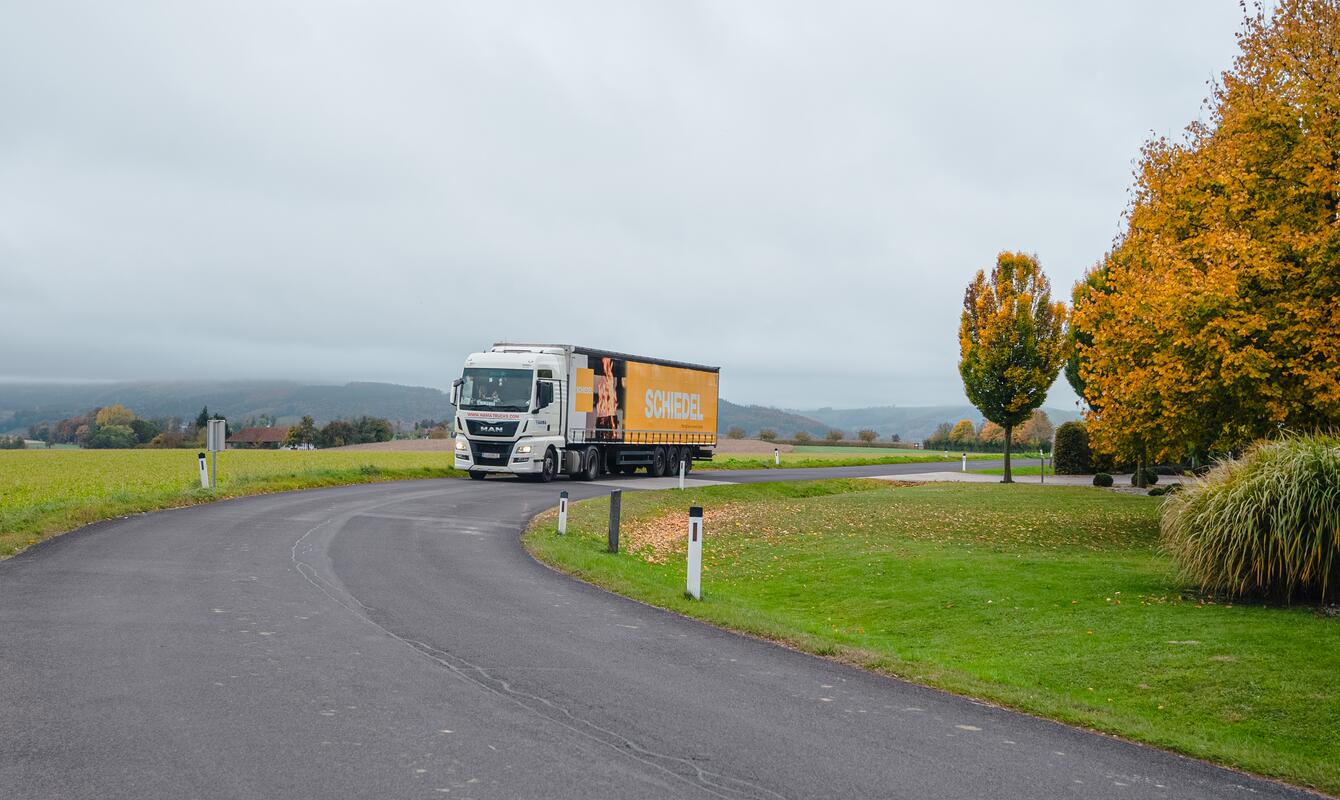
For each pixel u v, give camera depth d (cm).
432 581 1244
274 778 530
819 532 2116
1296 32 1911
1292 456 1184
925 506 2691
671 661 864
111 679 721
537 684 756
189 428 10469
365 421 9956
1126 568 1498
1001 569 1514
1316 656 928
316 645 855
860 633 1169
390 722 640
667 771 569
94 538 1516
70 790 505
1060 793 568
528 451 3047
